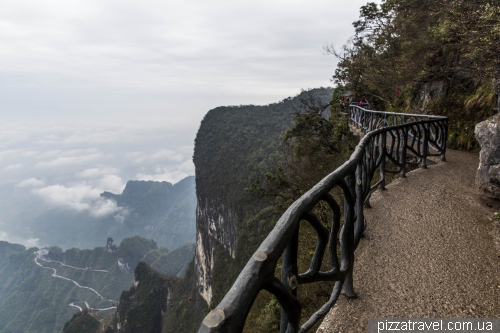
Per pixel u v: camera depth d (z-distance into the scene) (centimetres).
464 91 905
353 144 1136
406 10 1119
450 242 320
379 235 343
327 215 656
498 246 308
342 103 1566
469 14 573
